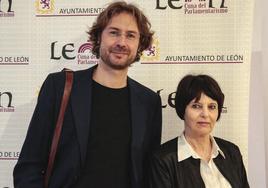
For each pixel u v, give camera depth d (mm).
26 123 1920
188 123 1483
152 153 1506
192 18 1868
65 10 1902
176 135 1887
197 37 1866
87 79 1509
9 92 1926
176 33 1875
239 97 1836
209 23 1859
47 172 1465
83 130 1429
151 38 1605
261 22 1895
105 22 1479
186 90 1469
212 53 1857
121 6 1504
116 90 1524
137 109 1535
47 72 1914
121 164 1475
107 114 1485
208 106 1466
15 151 1922
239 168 1533
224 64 1850
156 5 1875
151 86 1892
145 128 1548
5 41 1926
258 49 1894
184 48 1874
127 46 1476
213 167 1484
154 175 1441
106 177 1442
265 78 1905
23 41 1919
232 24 1844
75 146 1425
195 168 1445
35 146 1452
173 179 1426
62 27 1906
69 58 1910
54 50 1911
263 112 1887
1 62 1925
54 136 1445
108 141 1465
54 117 1472
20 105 1922
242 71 1833
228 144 1596
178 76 1878
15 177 1460
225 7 1848
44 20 1910
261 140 1881
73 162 1414
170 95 1884
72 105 1453
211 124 1475
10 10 1920
